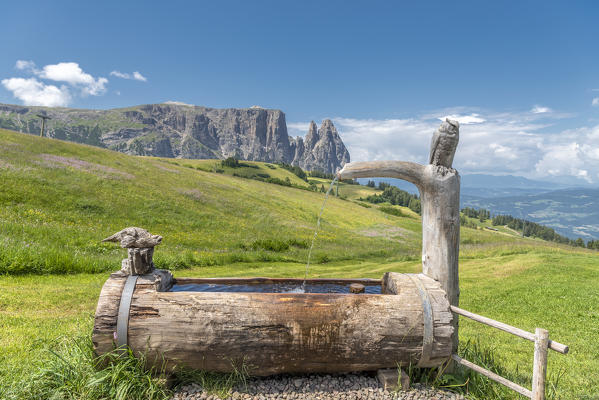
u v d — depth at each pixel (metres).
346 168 4.52
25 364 4.24
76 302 7.52
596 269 13.36
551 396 4.35
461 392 4.22
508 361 5.73
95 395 3.65
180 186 41.53
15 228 14.91
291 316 3.93
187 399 3.77
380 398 3.94
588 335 7.33
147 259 4.18
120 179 34.84
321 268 19.14
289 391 3.99
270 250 25.41
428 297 4.25
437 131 4.61
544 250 21.09
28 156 32.19
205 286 5.27
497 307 9.46
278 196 56.88
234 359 3.90
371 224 54.88
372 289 5.61
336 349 4.00
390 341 4.06
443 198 4.56
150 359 3.85
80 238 15.93
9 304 7.03
